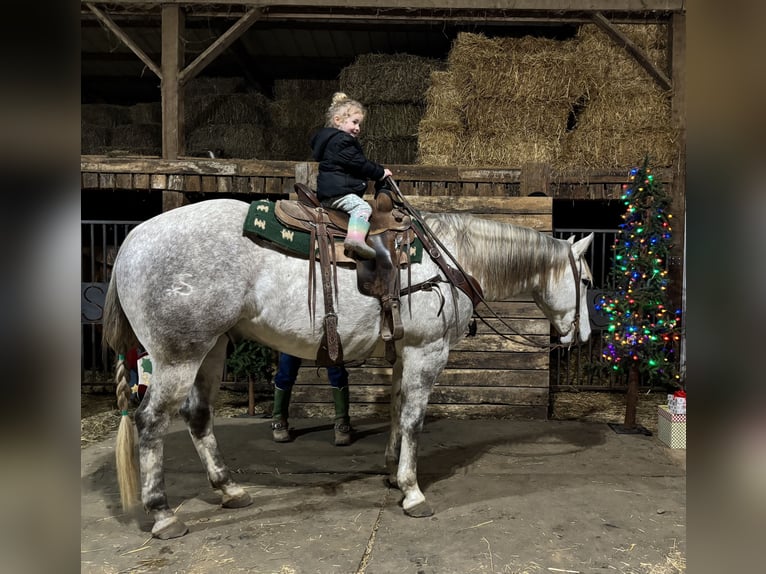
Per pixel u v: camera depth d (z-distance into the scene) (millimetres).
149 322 2604
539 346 3525
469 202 4906
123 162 5359
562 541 2701
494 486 3377
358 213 2795
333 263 2803
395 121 6793
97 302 5520
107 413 4922
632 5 5461
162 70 5559
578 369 5848
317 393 4898
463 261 3227
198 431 3035
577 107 5996
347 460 3838
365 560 2518
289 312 2785
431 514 2969
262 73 9258
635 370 4539
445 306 3014
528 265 3344
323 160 2916
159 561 2504
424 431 4496
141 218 7504
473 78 5590
